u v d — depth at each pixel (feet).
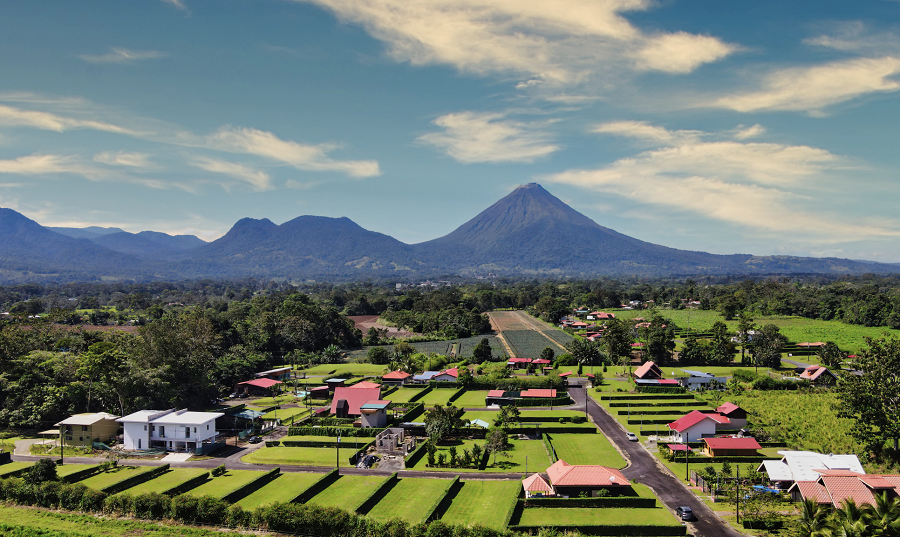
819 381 522.47
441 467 320.50
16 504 257.75
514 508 244.22
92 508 250.98
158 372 414.62
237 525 235.81
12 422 378.53
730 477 283.79
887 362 317.01
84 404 407.44
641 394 488.02
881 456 317.63
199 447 351.25
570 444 360.69
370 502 259.19
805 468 281.13
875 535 198.49
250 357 625.41
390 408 457.68
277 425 412.77
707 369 617.21
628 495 267.18
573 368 622.13
